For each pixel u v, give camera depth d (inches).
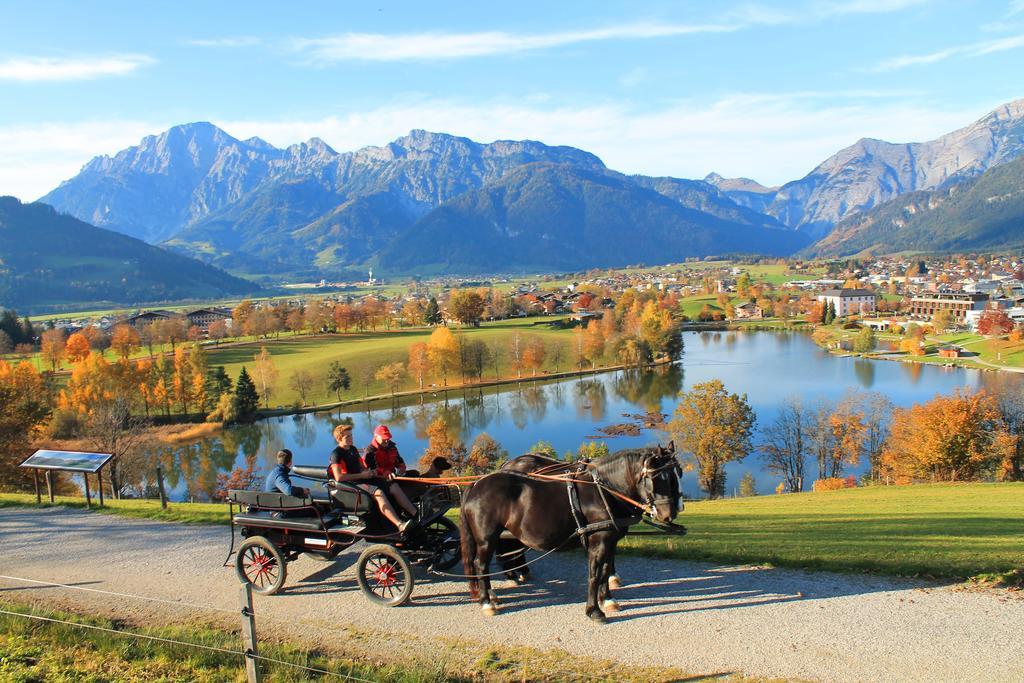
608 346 6417.3
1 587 565.9
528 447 3754.9
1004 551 573.0
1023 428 2378.2
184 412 4776.1
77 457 836.0
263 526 534.3
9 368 3890.3
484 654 426.6
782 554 569.6
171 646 443.8
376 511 518.9
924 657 407.2
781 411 3543.3
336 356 6328.7
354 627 471.8
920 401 4298.7
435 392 5536.4
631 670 403.5
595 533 463.2
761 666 403.2
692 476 3152.1
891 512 926.4
